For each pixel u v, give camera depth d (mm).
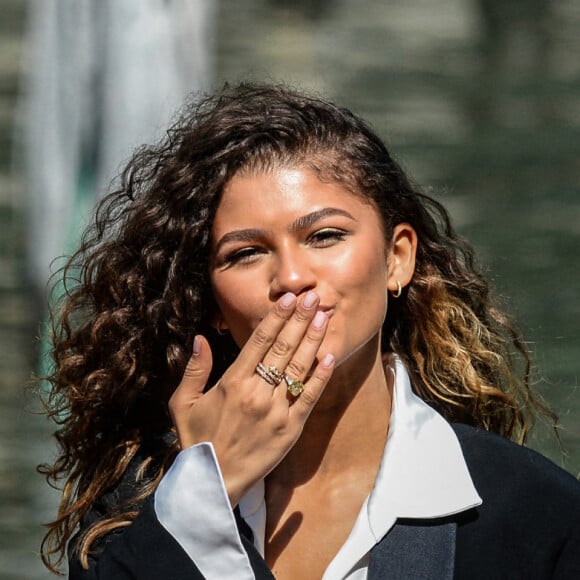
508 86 42875
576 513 7594
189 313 8820
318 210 7801
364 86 42219
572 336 21812
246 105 8250
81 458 9117
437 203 9328
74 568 8438
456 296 9094
